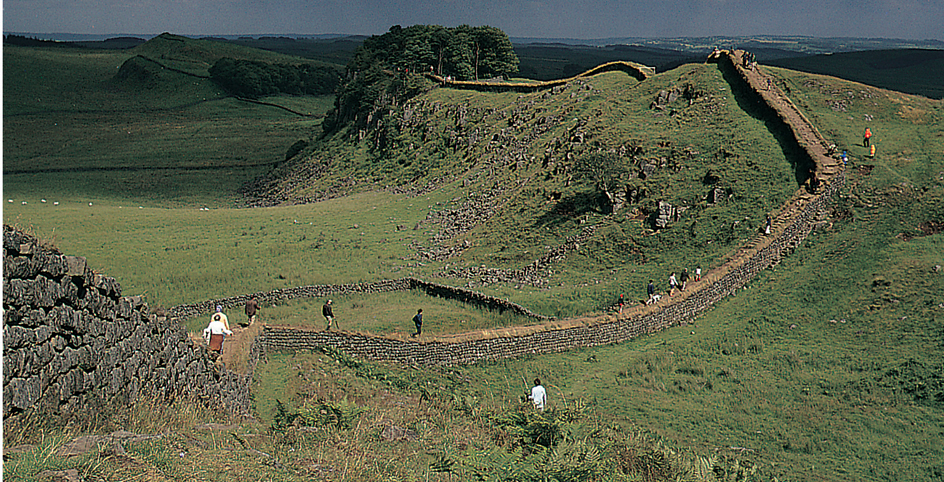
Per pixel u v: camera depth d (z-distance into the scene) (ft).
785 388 97.50
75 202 327.88
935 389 88.28
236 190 396.37
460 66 420.36
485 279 171.94
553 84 313.94
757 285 146.92
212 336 86.07
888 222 157.79
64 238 217.56
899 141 204.95
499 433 61.82
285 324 128.36
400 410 75.25
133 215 256.11
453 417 72.95
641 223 177.58
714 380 103.50
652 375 107.14
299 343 113.91
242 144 555.28
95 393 46.62
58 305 43.55
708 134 209.46
